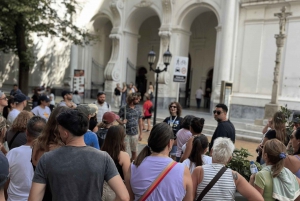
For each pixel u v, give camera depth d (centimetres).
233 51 1529
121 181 195
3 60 2864
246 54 1510
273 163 282
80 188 180
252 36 1490
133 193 228
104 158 193
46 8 1448
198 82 2184
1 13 1181
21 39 1376
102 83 2369
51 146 246
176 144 527
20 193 262
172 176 216
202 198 250
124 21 2017
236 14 1508
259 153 478
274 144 281
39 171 184
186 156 400
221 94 1255
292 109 1339
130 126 616
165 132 228
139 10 1970
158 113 1541
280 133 443
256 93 1484
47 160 184
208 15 2086
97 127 447
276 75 1139
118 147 310
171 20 1767
